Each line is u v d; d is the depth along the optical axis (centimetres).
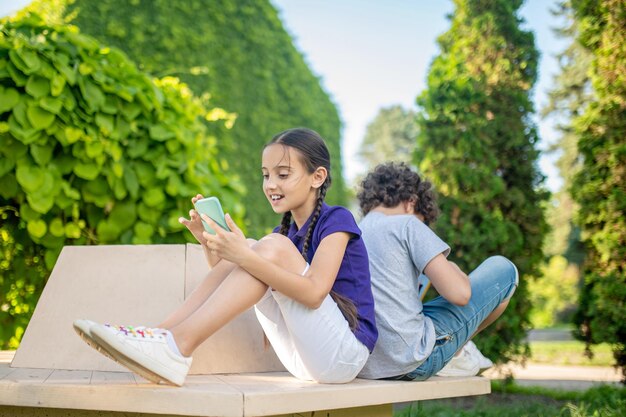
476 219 454
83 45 291
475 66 469
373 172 268
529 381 576
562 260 1641
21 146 272
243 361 234
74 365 228
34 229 280
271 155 214
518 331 454
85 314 237
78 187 290
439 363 227
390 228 235
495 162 454
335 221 210
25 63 266
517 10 476
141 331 180
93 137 278
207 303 189
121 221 296
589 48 446
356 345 202
